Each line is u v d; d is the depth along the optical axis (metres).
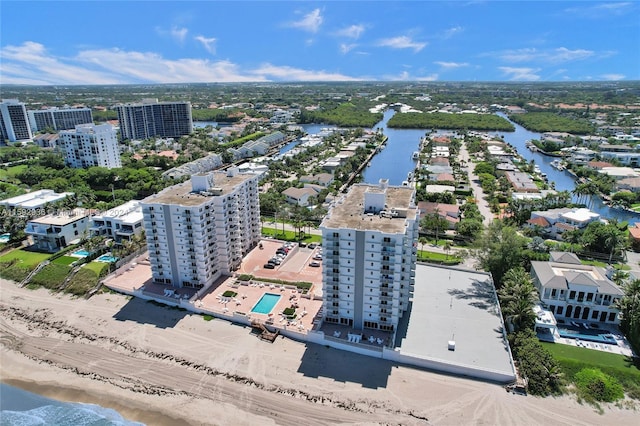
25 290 139.50
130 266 149.00
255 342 110.56
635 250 164.12
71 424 88.62
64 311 127.00
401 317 115.19
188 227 127.19
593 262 152.62
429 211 195.62
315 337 109.31
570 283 115.88
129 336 114.50
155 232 131.62
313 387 95.25
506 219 189.12
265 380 97.69
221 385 97.00
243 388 95.81
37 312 127.19
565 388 93.12
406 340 105.81
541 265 129.12
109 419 89.38
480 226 172.38
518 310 106.62
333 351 106.62
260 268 148.88
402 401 90.69
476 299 123.38
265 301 127.75
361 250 104.00
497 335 107.25
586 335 110.56
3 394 97.88
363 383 95.88
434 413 87.56
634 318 105.12
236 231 145.50
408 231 109.19
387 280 104.81
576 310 117.56
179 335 114.06
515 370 94.38
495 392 92.00
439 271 140.00
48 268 148.38
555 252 137.88
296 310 122.50
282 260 152.75
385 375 98.06
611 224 173.75
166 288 135.12
